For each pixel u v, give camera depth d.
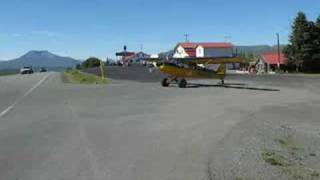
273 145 14.17
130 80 56.34
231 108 23.77
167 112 21.73
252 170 10.77
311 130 17.67
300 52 102.88
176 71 43.22
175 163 11.09
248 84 48.09
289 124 18.89
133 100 28.36
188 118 19.47
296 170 11.16
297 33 103.31
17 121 18.75
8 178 9.72
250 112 22.14
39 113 21.59
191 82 49.97
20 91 37.72
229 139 14.52
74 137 14.73
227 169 10.70
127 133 15.51
